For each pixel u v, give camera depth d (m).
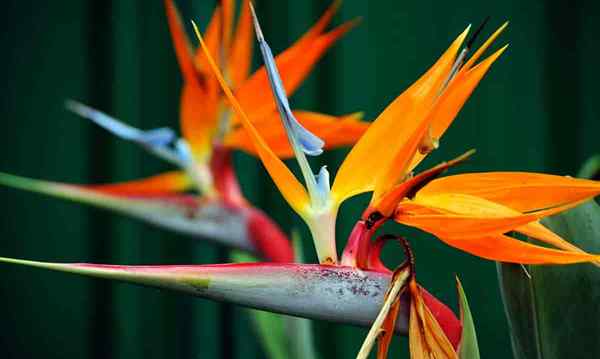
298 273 0.84
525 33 1.63
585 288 0.87
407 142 0.85
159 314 1.67
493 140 1.63
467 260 1.61
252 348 1.65
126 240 1.67
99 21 1.69
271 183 1.66
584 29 1.63
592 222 0.88
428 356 0.85
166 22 1.67
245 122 0.86
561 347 0.87
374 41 1.63
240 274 0.84
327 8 1.65
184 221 1.23
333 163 1.64
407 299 0.85
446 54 0.86
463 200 0.85
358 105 1.62
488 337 1.60
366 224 0.86
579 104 1.62
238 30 1.18
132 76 1.65
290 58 1.10
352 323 0.85
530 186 0.85
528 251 0.83
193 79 1.18
